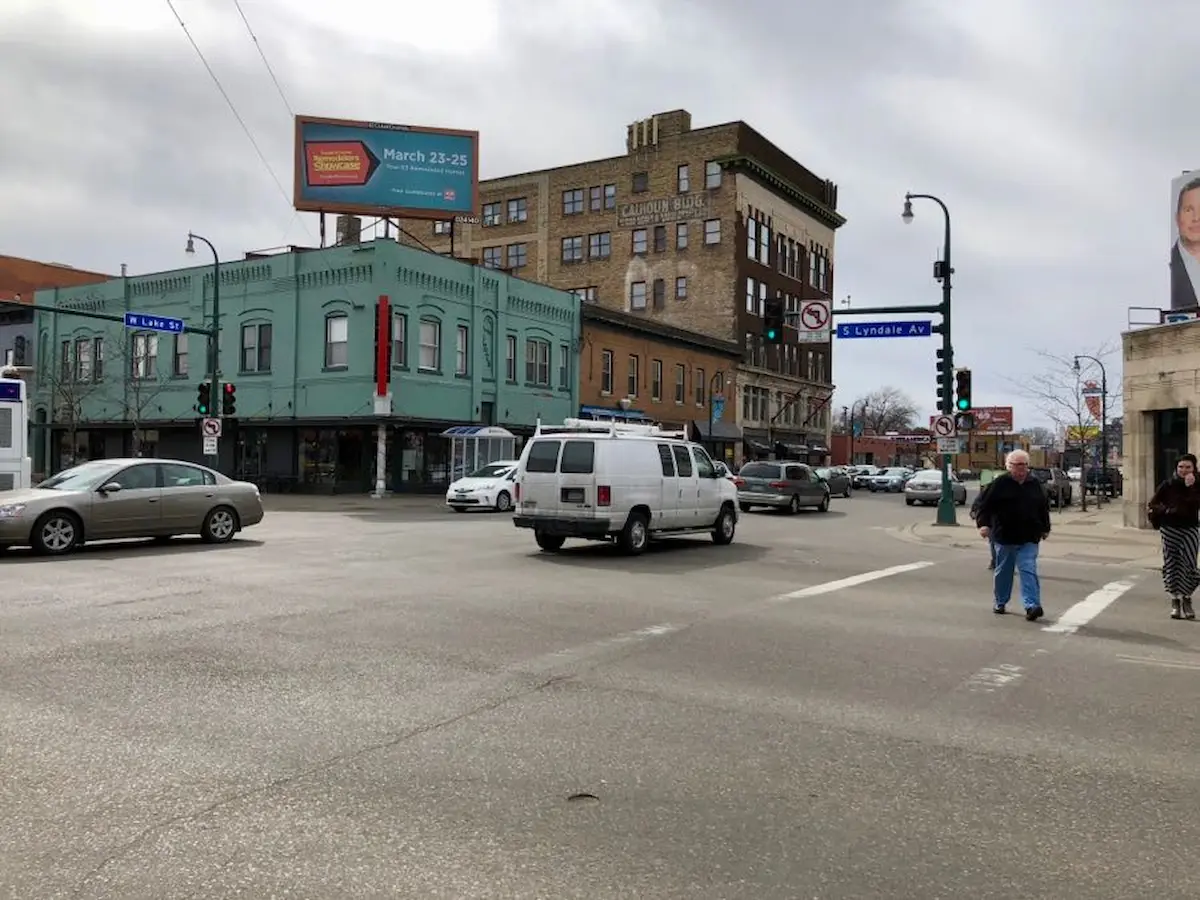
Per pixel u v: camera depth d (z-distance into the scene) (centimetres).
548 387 4147
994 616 1002
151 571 1233
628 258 6119
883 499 4550
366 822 419
